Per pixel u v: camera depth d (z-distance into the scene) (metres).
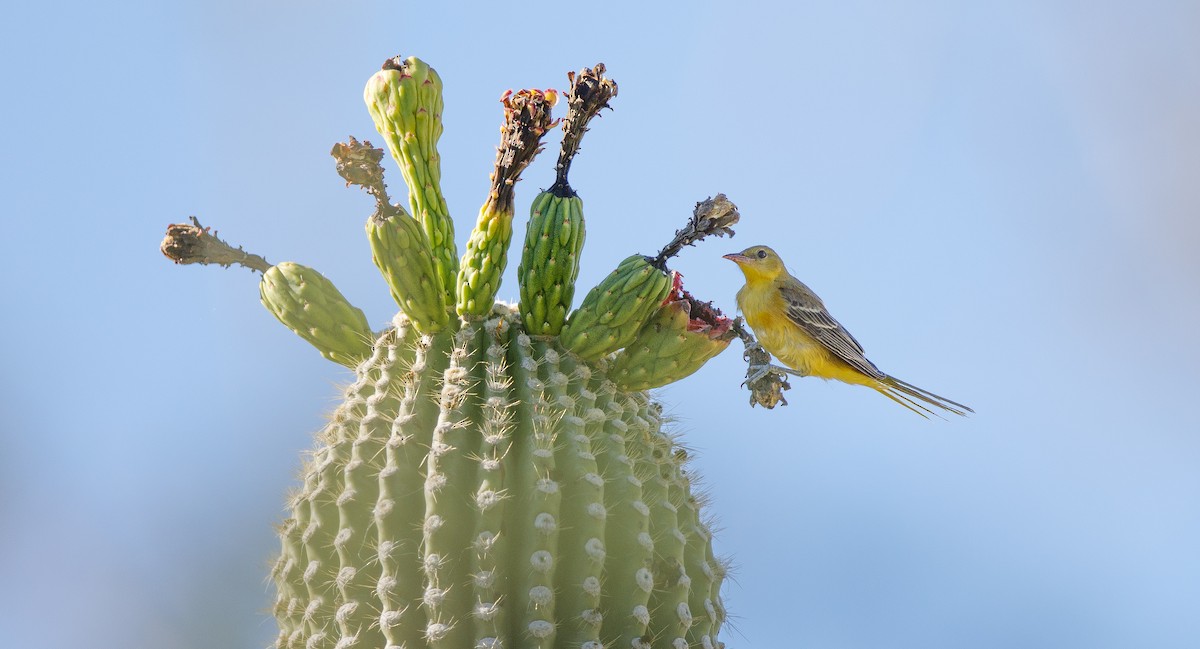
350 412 6.23
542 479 5.82
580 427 6.10
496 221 6.43
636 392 6.74
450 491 5.77
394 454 5.90
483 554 5.67
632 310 6.34
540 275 6.42
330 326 6.59
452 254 6.61
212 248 6.66
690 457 6.95
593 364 6.59
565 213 6.50
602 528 5.86
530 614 5.67
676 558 6.18
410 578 5.74
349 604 5.83
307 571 5.99
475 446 5.95
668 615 6.09
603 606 5.91
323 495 6.04
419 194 6.64
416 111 6.62
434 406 6.11
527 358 6.29
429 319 6.37
